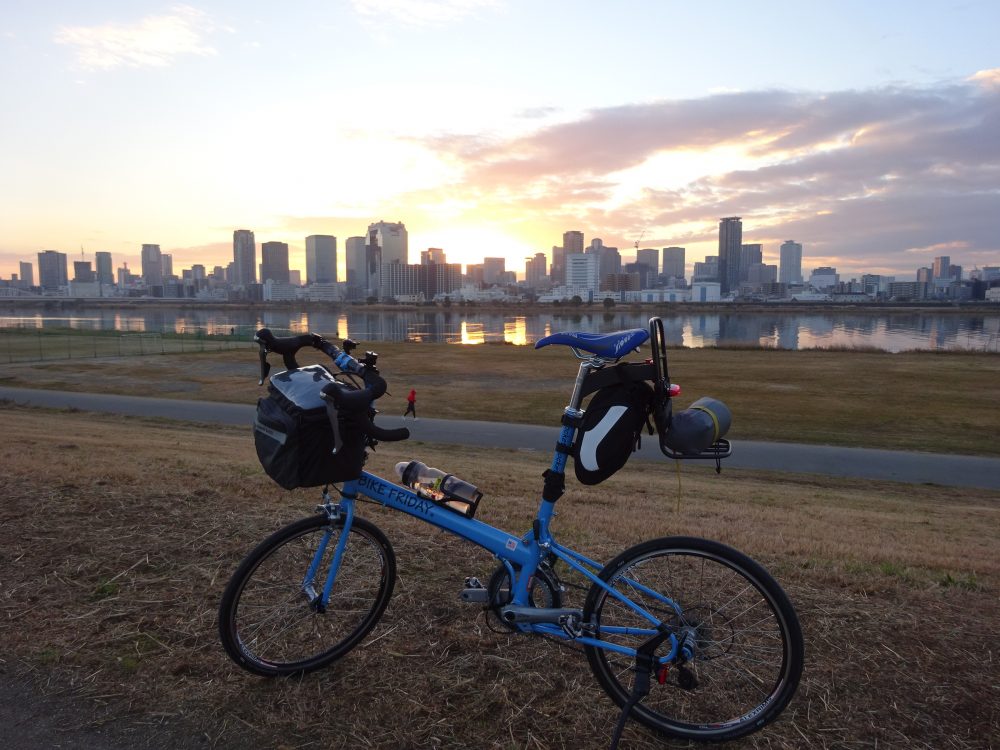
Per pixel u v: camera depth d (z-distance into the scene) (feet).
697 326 409.08
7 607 10.39
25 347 161.48
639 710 7.68
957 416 73.05
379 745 7.35
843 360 130.00
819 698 8.22
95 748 7.29
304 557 8.73
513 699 8.18
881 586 11.95
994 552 22.02
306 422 7.47
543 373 110.52
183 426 62.13
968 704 8.09
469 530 8.18
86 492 16.69
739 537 19.31
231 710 7.90
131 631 9.68
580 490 32.71
